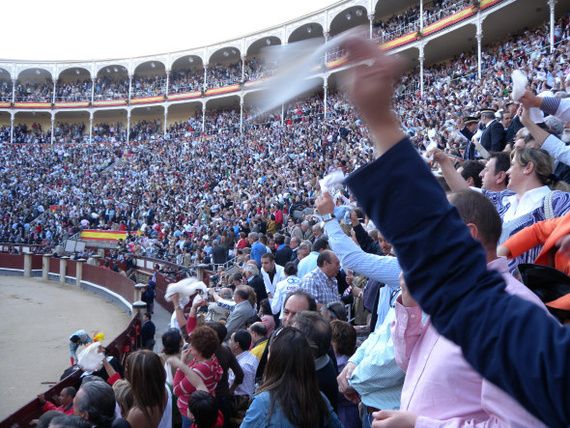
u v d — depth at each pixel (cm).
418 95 2739
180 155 3938
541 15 2558
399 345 172
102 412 353
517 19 2603
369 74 71
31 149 4775
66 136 5016
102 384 369
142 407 335
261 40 4097
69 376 699
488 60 2584
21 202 3900
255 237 1110
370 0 3272
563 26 2262
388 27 3238
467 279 76
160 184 3616
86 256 2739
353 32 71
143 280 2227
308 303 396
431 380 141
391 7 3362
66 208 3675
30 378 1097
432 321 80
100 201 3694
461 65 2772
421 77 2875
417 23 2994
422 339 161
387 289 349
